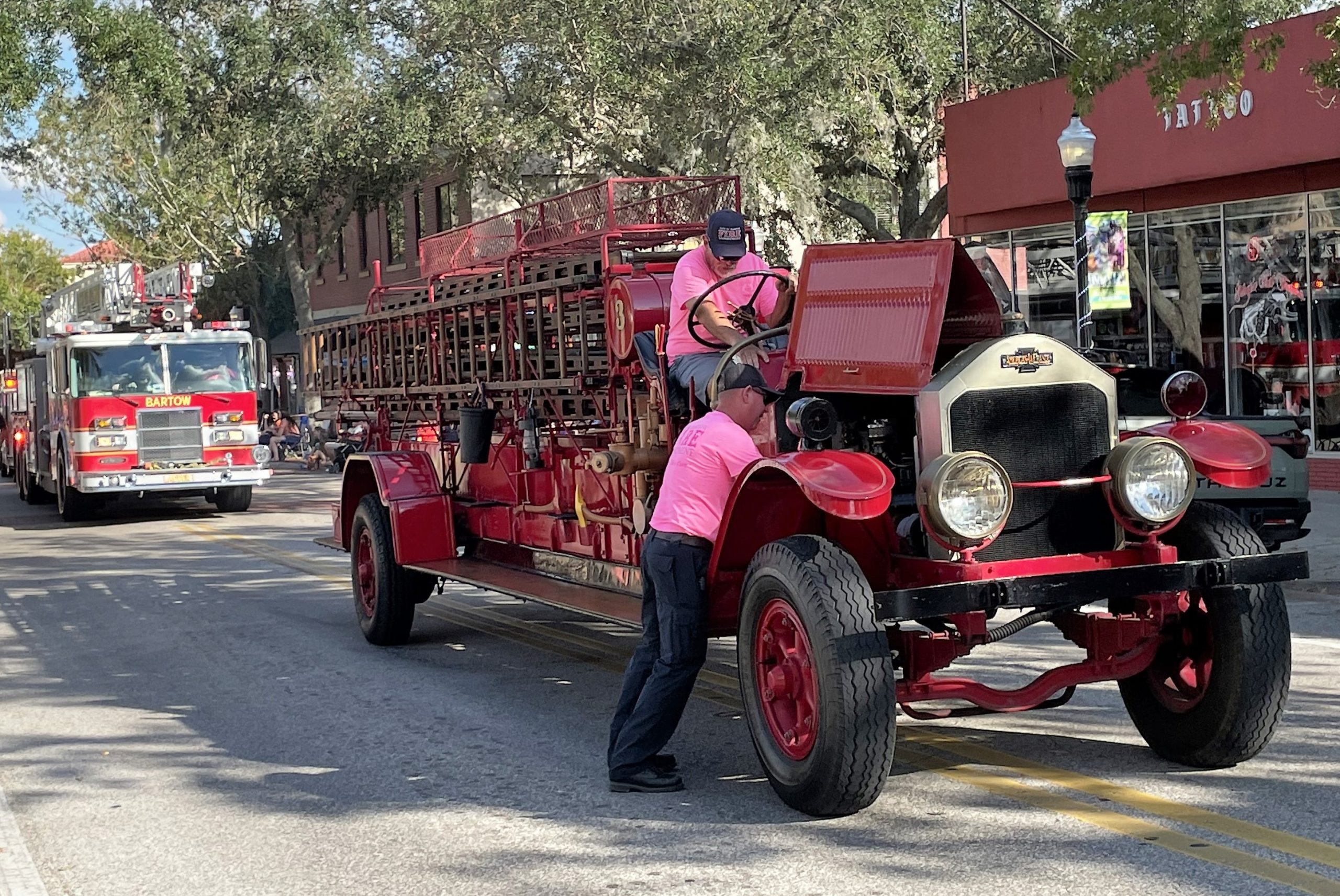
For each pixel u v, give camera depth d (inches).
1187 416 251.6
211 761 286.4
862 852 209.8
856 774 217.0
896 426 249.3
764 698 234.2
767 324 283.0
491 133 1115.3
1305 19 650.8
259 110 1266.0
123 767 285.6
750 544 247.1
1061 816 221.6
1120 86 755.4
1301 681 309.4
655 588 243.6
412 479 403.2
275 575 582.2
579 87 1059.3
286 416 1562.5
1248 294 724.7
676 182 344.5
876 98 1058.1
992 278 256.7
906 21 999.0
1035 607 225.5
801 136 1036.5
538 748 284.8
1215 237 740.0
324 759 283.6
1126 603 249.6
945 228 1343.5
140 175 1583.4
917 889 193.0
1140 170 750.5
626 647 394.6
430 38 1131.3
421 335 424.5
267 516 870.4
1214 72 519.5
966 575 225.6
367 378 474.9
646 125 1087.0
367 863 218.7
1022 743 268.4
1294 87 660.1
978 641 232.8
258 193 1371.8
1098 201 794.8
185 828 241.3
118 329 873.5
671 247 362.3
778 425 256.4
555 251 356.2
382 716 319.6
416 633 430.0
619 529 318.3
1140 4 514.3
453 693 341.1
